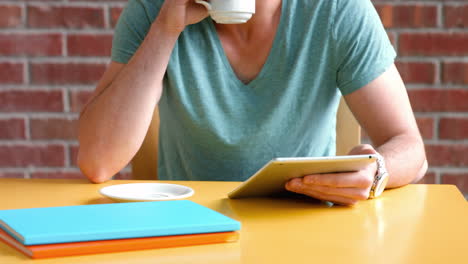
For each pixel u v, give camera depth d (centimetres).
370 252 64
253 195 93
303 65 127
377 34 126
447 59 205
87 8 205
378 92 124
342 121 148
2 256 62
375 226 76
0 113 207
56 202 89
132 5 131
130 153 117
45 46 206
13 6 204
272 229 74
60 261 60
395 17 205
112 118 116
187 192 94
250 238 70
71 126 208
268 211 85
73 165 209
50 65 207
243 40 129
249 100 130
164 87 133
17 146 208
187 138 135
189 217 69
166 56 119
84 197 93
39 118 208
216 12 103
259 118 129
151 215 70
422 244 67
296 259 62
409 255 63
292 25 126
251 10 104
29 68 206
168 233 65
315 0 126
